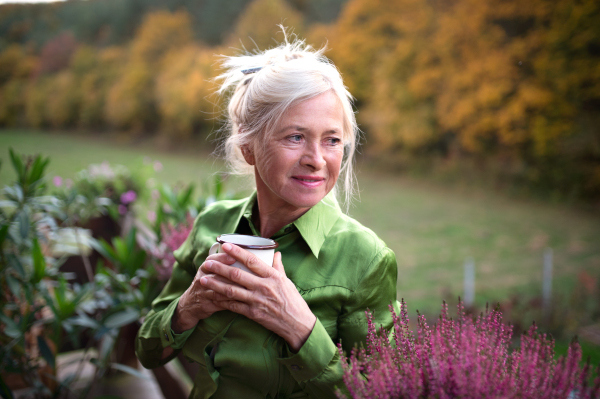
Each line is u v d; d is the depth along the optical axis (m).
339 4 17.75
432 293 5.08
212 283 0.76
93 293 1.80
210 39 21.41
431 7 12.85
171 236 1.75
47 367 1.80
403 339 0.72
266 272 0.74
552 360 0.65
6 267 1.63
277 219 0.89
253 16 17.56
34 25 26.73
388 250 0.84
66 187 3.93
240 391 0.84
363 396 0.67
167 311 0.93
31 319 1.60
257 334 0.81
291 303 0.75
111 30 25.30
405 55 13.00
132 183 4.14
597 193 9.37
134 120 22.08
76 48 25.66
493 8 10.88
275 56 0.85
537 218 8.73
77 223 2.75
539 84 10.16
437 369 0.63
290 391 0.83
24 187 1.79
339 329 0.83
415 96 12.82
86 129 24.47
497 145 11.40
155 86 21.36
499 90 10.72
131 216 3.01
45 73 25.88
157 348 0.99
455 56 11.95
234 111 0.91
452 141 12.70
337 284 0.81
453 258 6.53
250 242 0.80
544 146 10.08
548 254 4.65
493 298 4.82
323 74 0.77
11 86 26.00
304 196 0.77
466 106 11.45
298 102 0.75
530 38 10.30
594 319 3.97
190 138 19.61
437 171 12.49
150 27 21.80
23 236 1.65
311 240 0.83
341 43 14.70
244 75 0.88
